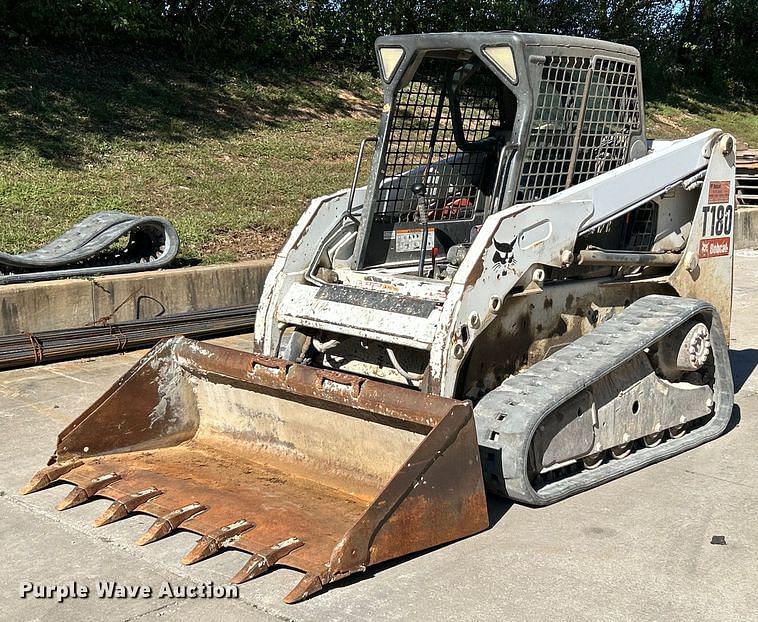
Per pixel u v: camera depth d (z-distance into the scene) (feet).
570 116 19.15
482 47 18.10
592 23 76.23
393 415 15.33
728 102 86.28
